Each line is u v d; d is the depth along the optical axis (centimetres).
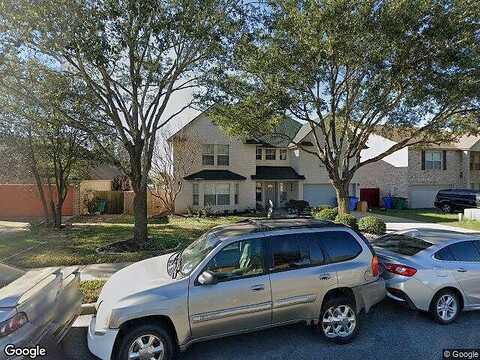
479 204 2378
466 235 632
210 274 431
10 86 1059
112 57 934
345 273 500
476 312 608
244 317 449
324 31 1135
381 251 624
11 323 344
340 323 493
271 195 2733
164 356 415
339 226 536
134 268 530
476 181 3144
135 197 1196
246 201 2497
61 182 1623
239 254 469
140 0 871
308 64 1213
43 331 380
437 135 1585
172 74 1195
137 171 1194
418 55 1149
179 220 2003
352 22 1091
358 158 1642
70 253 1044
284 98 1284
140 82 1120
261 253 477
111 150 1510
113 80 1116
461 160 3091
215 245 477
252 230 503
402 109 1442
